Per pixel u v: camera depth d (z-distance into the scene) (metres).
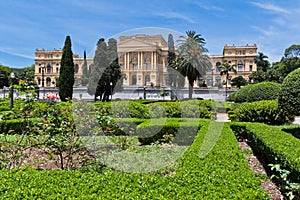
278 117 10.87
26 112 4.97
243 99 17.86
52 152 4.68
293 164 3.79
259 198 2.52
